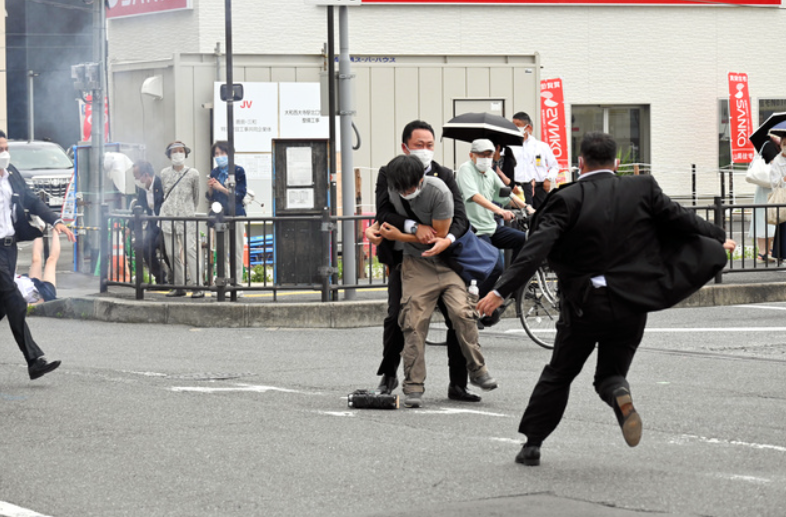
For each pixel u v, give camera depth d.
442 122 34.25
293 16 39.12
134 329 20.64
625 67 46.41
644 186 9.84
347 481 9.84
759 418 12.46
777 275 24.88
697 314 21.48
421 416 12.73
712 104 47.72
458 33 42.94
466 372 13.66
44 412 13.01
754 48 48.09
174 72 32.22
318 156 32.16
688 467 10.25
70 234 14.71
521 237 17.62
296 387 14.65
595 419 12.47
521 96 34.78
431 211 12.98
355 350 17.92
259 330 20.39
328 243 21.33
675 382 14.74
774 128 25.59
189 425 12.26
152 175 24.25
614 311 9.69
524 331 19.59
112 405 13.40
